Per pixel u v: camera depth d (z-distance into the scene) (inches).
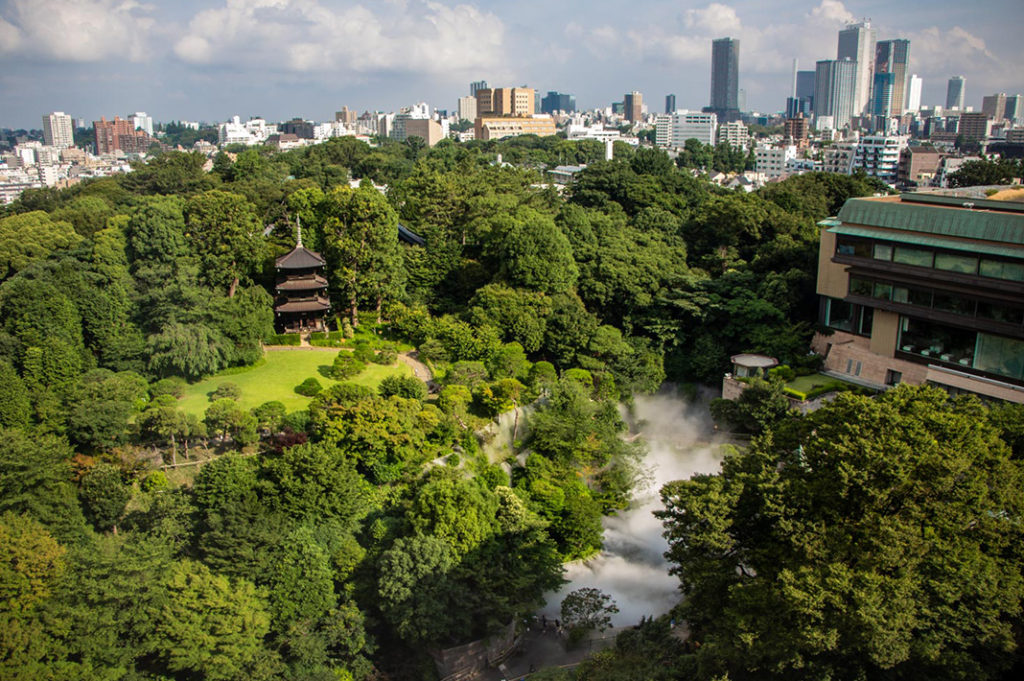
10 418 2664.9
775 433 2226.9
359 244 3983.8
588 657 2421.3
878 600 1647.4
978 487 1769.2
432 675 2420.0
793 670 1840.6
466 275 4345.5
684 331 4200.3
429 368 3703.3
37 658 1963.6
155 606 2194.9
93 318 3302.2
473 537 2509.8
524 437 3363.7
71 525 2327.8
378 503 2802.7
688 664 2005.4
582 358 3791.8
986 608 1673.2
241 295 3666.3
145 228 3668.8
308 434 2935.5
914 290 3302.2
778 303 3843.5
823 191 5241.1
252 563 2370.8
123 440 2753.4
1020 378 2994.6
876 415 1891.0
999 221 2962.6
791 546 1884.8
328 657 2381.9
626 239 4569.4
